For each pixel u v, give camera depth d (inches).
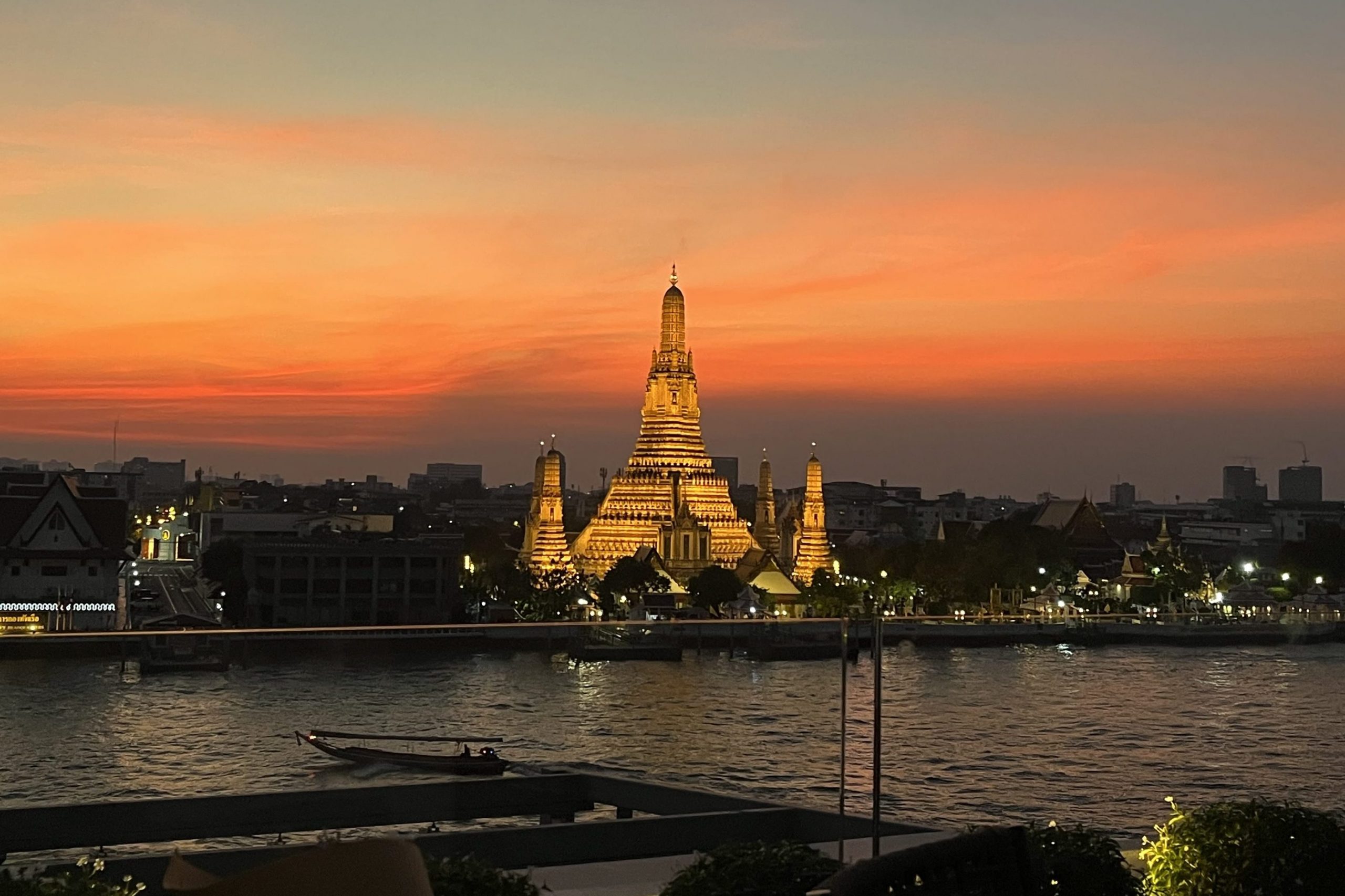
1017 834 413.4
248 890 285.4
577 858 1176.2
